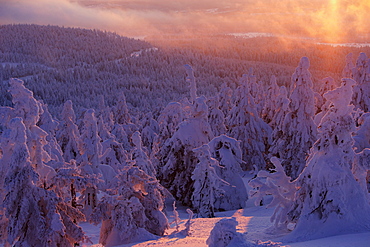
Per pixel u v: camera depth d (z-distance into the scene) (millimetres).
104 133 52500
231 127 52438
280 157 40375
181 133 36531
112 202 19922
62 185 20266
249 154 51281
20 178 16750
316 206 18031
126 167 21781
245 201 35125
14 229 16547
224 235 12633
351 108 18094
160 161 39094
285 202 20406
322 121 18562
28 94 19797
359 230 17109
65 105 40719
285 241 17500
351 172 18344
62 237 17625
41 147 20281
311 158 19266
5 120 19516
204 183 29719
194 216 30609
